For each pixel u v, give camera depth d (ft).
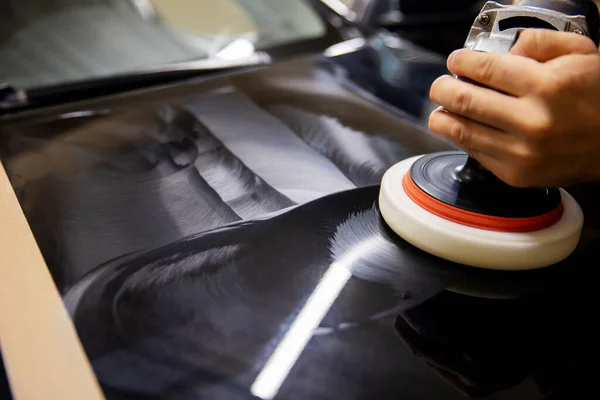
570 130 1.51
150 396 1.27
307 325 1.51
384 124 2.80
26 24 3.92
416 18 4.54
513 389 1.36
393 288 1.66
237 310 1.55
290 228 1.92
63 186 2.16
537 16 1.67
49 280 1.64
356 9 4.44
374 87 3.34
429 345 1.47
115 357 1.37
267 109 2.88
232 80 3.21
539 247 1.69
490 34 1.75
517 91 1.54
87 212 2.01
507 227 1.71
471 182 1.81
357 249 1.82
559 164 1.59
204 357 1.39
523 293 1.67
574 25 1.64
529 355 1.46
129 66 3.73
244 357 1.40
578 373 1.41
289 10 4.35
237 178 2.25
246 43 4.00
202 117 2.76
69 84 3.05
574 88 1.47
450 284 1.69
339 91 3.17
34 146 2.47
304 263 1.75
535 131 1.49
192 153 2.44
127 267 1.71
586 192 2.24
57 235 1.86
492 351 1.47
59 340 1.42
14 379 1.31
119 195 2.12
